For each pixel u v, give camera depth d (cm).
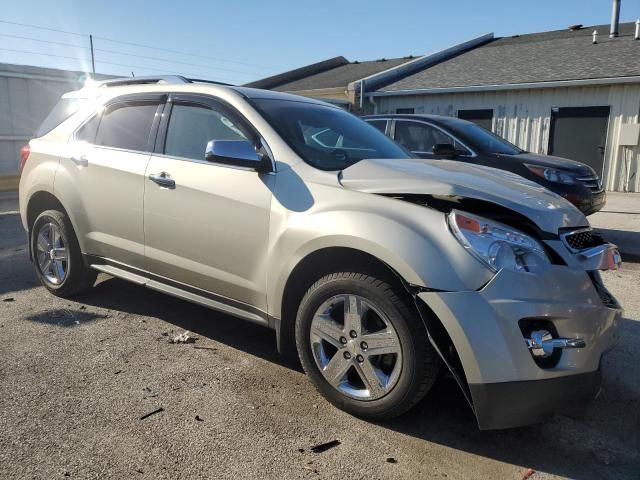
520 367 244
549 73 1510
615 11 1750
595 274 285
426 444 267
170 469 238
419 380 264
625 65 1417
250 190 320
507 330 243
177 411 286
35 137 482
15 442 253
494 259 249
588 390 261
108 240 405
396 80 1862
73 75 1146
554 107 1473
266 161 316
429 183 280
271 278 310
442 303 248
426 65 1966
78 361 342
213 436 265
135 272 396
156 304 457
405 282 257
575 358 255
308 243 289
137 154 387
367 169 308
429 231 260
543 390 247
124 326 405
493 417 248
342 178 302
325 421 283
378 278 273
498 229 258
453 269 250
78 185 420
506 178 322
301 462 248
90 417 277
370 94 1778
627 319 453
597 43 1727
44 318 416
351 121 412
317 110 393
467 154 721
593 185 719
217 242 335
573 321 254
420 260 254
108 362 342
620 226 914
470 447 266
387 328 271
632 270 630
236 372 335
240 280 328
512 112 1542
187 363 346
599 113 1406
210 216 336
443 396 317
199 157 355
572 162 741
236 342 383
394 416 278
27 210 475
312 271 308
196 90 375
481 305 244
